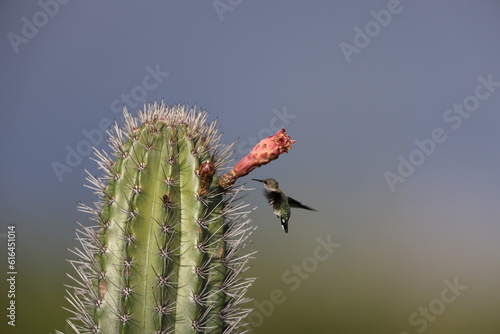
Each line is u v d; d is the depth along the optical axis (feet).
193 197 11.13
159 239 11.06
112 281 11.05
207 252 11.12
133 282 11.03
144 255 11.06
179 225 11.12
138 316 11.03
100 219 11.15
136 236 11.05
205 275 11.13
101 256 11.09
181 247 11.10
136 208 11.06
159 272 11.05
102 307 11.05
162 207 11.08
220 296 11.14
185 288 11.08
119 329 11.03
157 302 11.03
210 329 11.13
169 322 11.07
